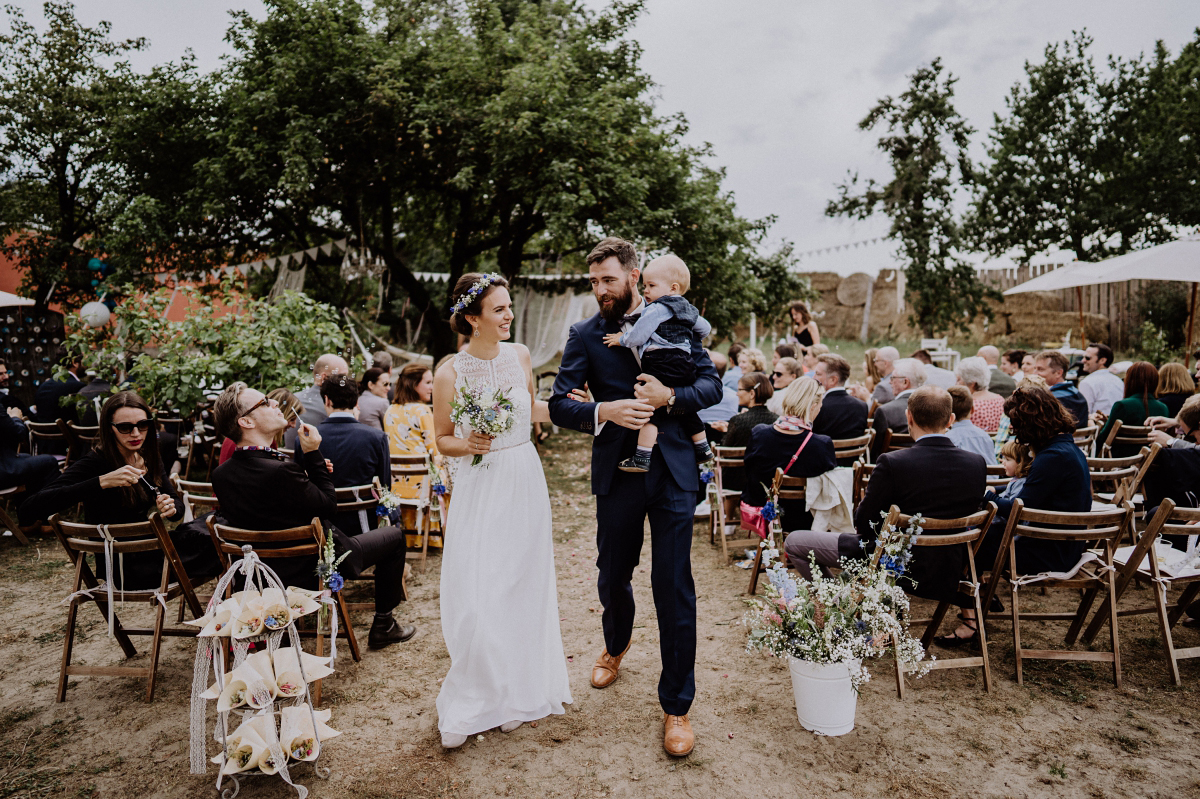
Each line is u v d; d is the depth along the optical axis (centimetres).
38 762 277
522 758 272
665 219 1084
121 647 372
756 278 1313
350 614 420
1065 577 331
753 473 446
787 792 250
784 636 289
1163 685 320
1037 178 1723
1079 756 268
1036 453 351
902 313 1959
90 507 326
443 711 283
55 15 1241
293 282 1231
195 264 1138
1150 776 255
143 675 322
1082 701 308
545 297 1324
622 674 338
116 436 321
